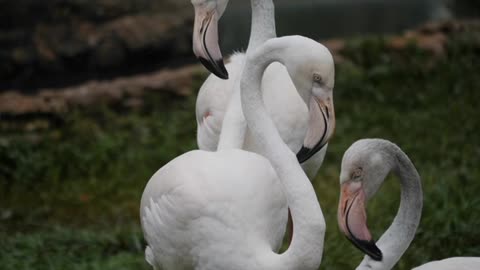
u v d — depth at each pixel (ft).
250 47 24.70
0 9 54.13
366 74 55.36
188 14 60.08
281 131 24.90
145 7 59.00
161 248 21.67
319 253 19.80
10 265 30.40
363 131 46.60
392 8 106.11
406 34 62.95
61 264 30.55
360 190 20.27
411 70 56.08
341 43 59.82
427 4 110.42
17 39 54.60
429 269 19.71
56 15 55.98
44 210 38.45
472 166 40.09
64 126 48.24
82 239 33.04
